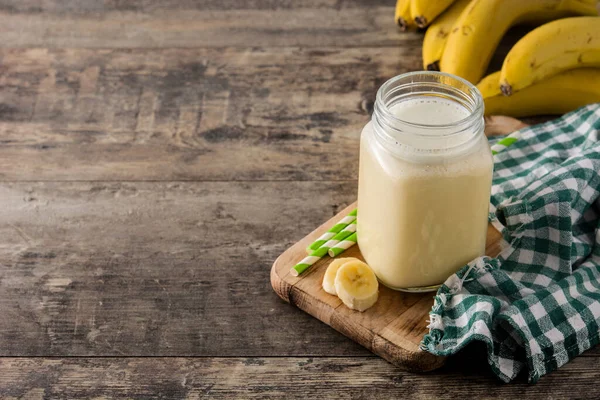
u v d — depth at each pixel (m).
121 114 1.17
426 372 0.91
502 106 1.15
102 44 1.27
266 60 1.24
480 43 1.16
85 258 1.01
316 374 0.91
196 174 1.09
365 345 0.92
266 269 0.99
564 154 1.07
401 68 1.22
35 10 1.32
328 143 1.13
